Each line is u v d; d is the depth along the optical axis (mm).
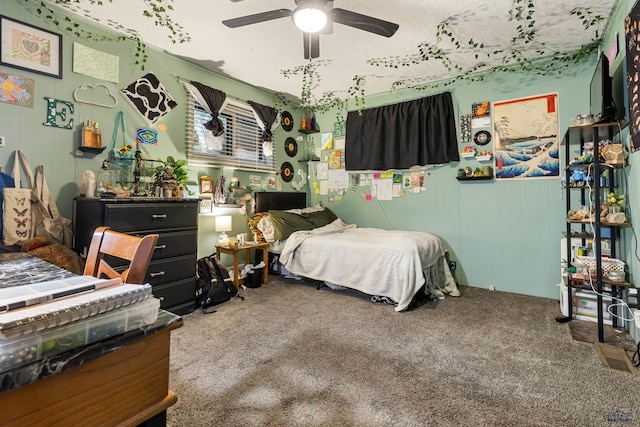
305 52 2654
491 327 2473
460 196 3771
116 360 517
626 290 2334
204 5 2402
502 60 3311
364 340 2230
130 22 2629
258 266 3590
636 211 2145
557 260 3240
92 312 503
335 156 4750
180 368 1841
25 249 2139
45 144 2379
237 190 3834
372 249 3096
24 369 408
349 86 4066
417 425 1387
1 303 472
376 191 4387
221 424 1387
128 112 2861
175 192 2871
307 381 1718
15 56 2236
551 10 2441
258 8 2439
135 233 2361
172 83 3207
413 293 2834
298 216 4074
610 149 2316
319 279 3408
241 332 2350
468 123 3689
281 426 1377
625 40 2105
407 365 1892
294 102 4738
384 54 3174
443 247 3684
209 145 3537
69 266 2131
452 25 2648
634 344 2141
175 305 2637
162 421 586
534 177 3346
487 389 1653
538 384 1696
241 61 3344
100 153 2662
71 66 2510
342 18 2104
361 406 1513
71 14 2498
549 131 3264
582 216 2600
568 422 1405
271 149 4234
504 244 3514
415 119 3959
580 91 3123
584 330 2391
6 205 2135
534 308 2922
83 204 2369
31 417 422
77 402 470
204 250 3527
